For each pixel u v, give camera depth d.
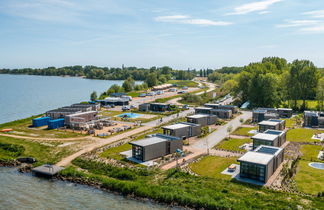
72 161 66.19
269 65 190.12
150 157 66.38
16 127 100.75
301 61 147.62
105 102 163.00
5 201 47.75
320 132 96.44
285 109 129.38
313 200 44.69
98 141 83.00
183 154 69.62
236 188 49.72
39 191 51.75
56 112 116.00
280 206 42.38
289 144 80.69
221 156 69.31
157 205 46.75
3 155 69.94
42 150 73.94
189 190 49.31
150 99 190.75
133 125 107.31
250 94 158.50
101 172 59.84
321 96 137.75
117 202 47.81
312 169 59.44
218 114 125.12
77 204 47.03
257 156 57.03
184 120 116.81
